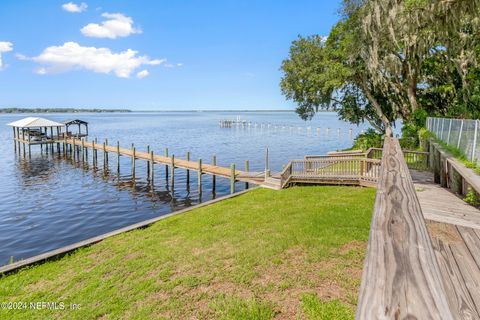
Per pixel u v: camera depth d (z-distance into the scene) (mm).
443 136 11719
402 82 24453
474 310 2439
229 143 46250
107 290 5566
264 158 32250
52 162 31750
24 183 22062
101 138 53500
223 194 19297
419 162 14359
